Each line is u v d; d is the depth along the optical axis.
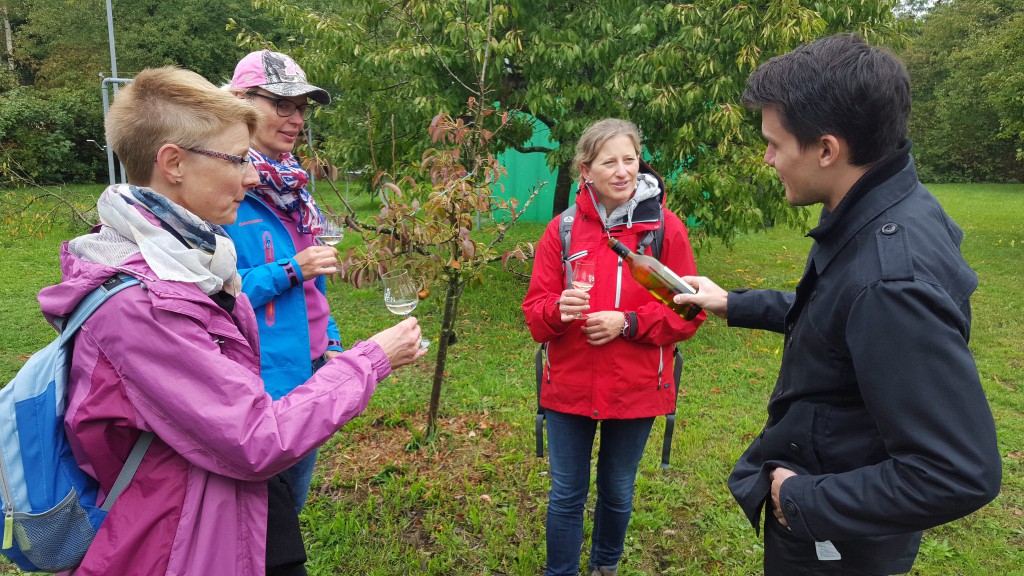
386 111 6.82
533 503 3.20
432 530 2.95
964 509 1.05
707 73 5.61
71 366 1.26
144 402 1.21
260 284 1.97
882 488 1.12
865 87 1.14
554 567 2.41
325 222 2.58
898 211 1.18
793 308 1.39
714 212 6.00
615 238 2.26
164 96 1.30
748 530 3.02
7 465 1.20
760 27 5.34
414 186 3.33
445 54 5.98
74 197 12.98
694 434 3.91
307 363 2.15
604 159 2.19
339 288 7.55
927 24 30.55
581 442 2.36
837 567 1.33
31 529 1.21
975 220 14.46
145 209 1.28
